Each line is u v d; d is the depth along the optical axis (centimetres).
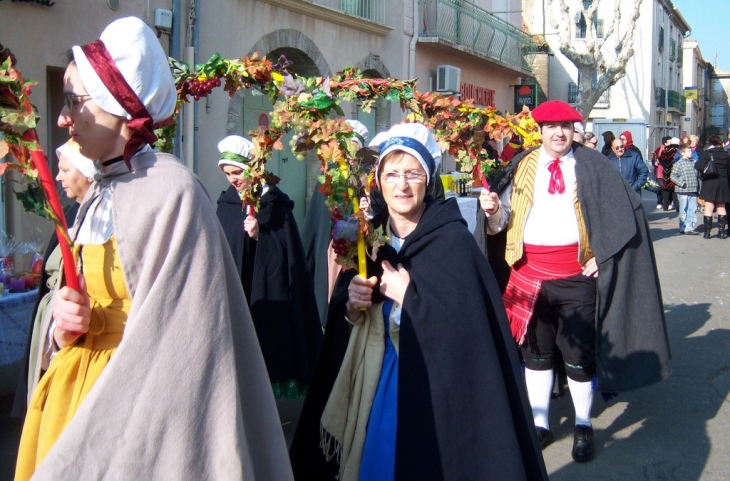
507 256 457
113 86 203
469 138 433
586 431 455
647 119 3675
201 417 188
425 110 420
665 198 2084
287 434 497
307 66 1208
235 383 195
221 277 200
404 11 1477
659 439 489
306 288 535
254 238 503
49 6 762
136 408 182
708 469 444
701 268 1119
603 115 3709
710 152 1464
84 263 211
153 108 211
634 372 451
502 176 466
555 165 450
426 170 282
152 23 885
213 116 990
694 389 587
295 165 1247
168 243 197
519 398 275
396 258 282
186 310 191
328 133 289
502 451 258
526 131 453
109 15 830
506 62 2028
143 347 186
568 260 447
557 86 3497
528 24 3472
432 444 258
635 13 1898
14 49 734
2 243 585
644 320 456
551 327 457
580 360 450
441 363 262
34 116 202
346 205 288
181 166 210
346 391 284
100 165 216
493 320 279
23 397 305
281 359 508
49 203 206
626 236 439
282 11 1111
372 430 274
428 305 266
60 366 212
